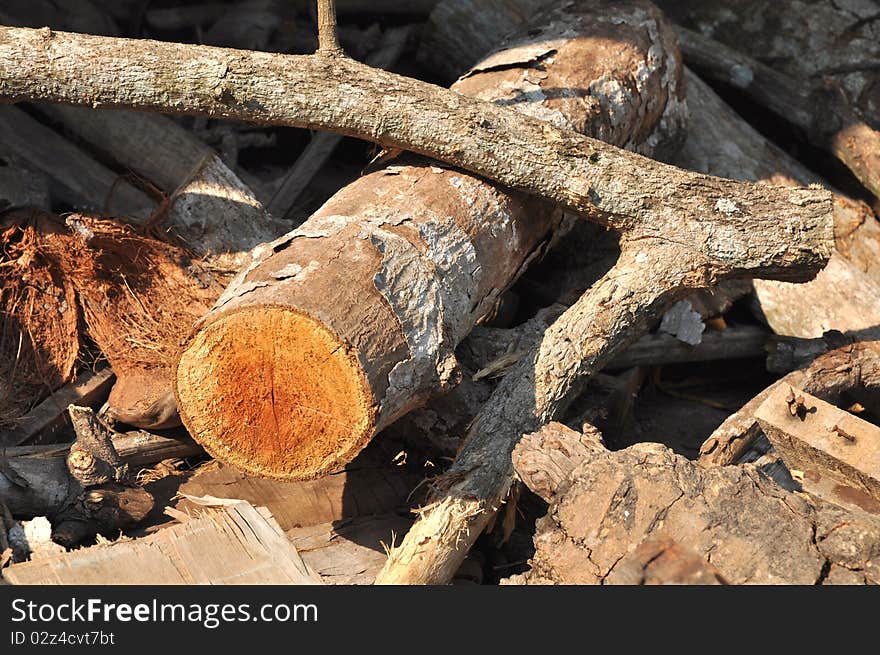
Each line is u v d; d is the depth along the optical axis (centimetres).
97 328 238
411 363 216
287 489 230
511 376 228
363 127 229
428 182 229
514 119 231
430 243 224
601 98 245
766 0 282
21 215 237
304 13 287
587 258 255
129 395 236
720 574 206
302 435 215
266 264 218
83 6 274
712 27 283
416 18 287
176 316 238
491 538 229
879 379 240
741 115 282
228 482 230
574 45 249
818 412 220
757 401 234
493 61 247
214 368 214
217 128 266
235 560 214
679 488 209
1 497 219
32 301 237
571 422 234
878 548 205
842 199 266
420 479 233
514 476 223
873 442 217
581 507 211
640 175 232
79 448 221
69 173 252
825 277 256
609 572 208
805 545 206
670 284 232
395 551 218
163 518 226
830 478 220
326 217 223
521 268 238
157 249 238
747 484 209
